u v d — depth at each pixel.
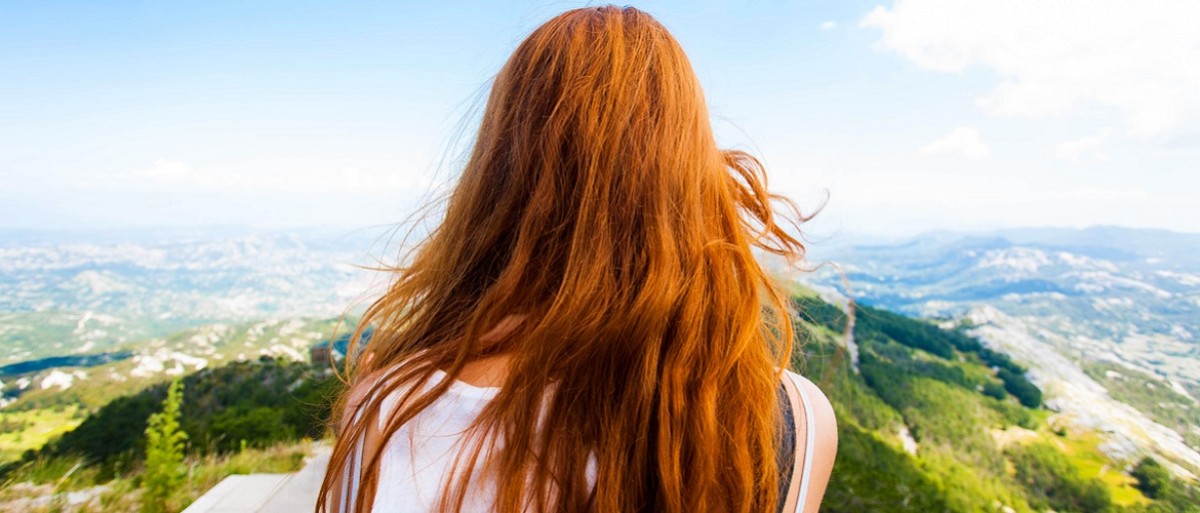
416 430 0.51
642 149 0.57
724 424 0.52
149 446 4.55
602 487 0.48
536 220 0.57
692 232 0.56
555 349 0.51
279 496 3.14
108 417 8.66
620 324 0.51
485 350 0.55
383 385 0.56
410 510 0.49
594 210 0.55
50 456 5.48
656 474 0.49
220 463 5.03
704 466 0.49
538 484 0.48
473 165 0.67
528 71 0.64
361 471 0.53
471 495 0.49
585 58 0.61
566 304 0.52
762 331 0.58
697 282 0.53
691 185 0.57
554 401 0.50
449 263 0.64
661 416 0.49
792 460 0.54
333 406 0.65
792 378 0.60
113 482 4.84
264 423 6.05
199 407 8.94
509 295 0.54
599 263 0.53
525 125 0.61
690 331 0.52
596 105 0.58
